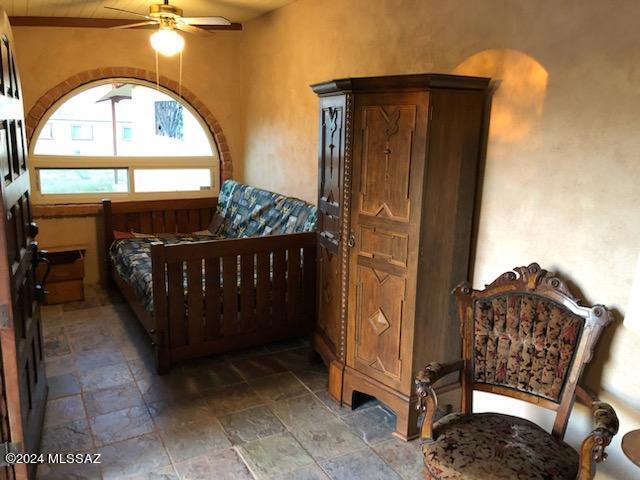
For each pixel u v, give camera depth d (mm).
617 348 1922
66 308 4215
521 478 1596
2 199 1701
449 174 2316
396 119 2291
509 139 2289
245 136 5234
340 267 2705
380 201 2426
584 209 2006
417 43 2752
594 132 1940
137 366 3201
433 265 2375
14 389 1827
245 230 4375
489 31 2328
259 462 2289
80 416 2627
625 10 1800
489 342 2035
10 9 3984
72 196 4758
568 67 2010
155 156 5062
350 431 2545
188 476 2188
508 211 2330
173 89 4984
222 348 3254
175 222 5051
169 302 3043
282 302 3400
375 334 2562
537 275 1988
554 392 1905
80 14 4285
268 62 4539
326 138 2801
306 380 3064
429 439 1862
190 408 2729
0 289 1742
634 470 1894
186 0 3951
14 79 2275
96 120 4797
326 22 3582
